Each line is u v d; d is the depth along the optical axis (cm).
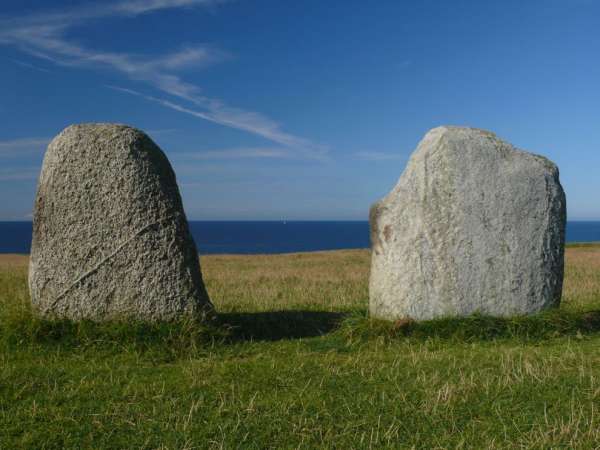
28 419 491
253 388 570
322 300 1202
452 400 524
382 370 636
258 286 1452
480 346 773
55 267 794
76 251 791
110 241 789
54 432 464
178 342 743
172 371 644
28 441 446
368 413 501
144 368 655
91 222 791
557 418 482
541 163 898
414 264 870
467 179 874
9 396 548
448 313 858
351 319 866
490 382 576
